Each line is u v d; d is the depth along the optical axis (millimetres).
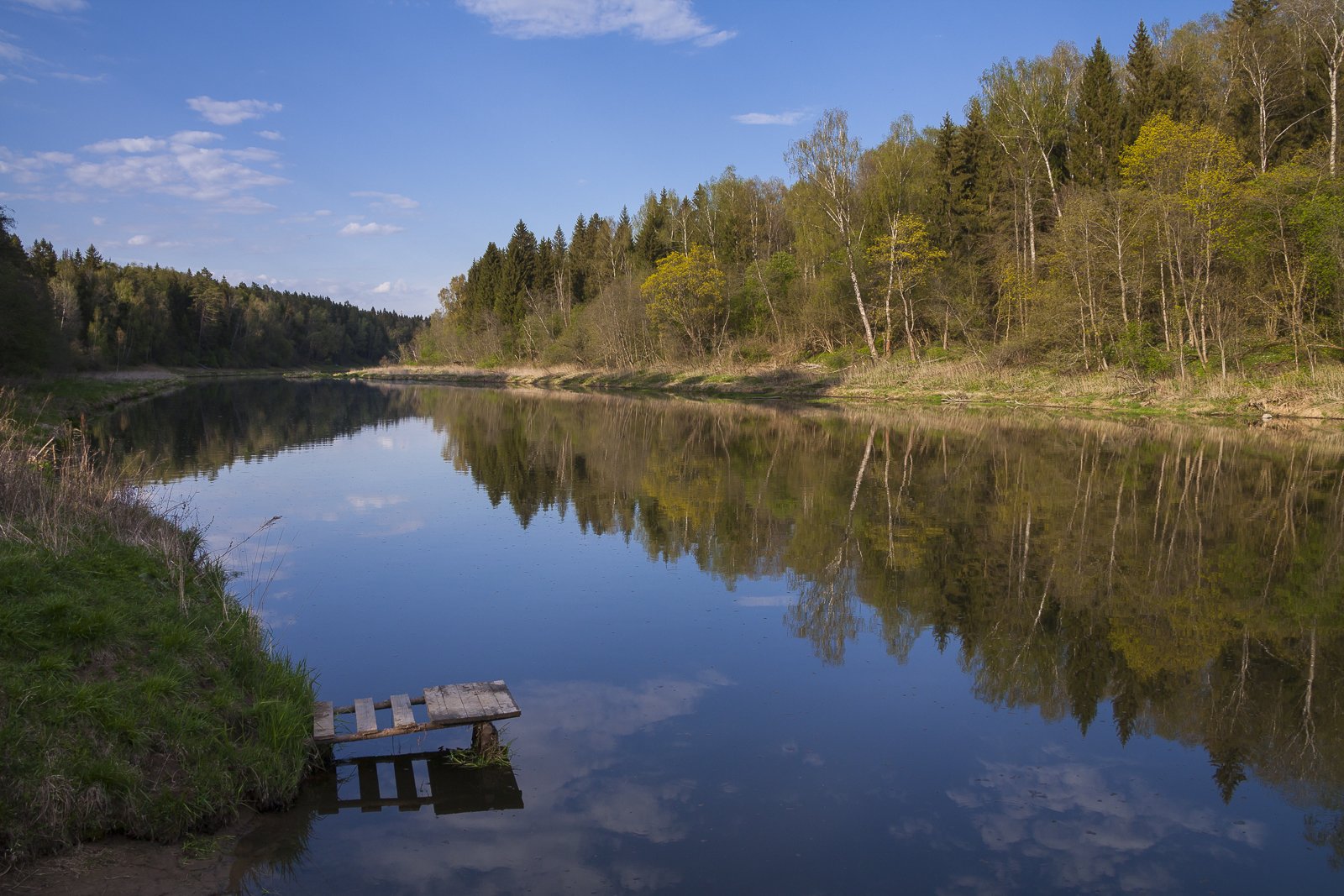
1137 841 4898
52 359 36094
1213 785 5555
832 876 4496
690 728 6293
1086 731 6312
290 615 8805
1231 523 13008
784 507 14531
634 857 4637
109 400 36500
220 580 8852
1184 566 10672
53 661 4977
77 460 12281
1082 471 17922
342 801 5230
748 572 10508
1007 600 9375
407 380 74750
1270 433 23016
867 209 44875
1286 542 11812
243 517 13719
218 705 5398
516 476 18141
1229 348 29219
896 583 10000
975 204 40000
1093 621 8656
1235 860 4723
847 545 11836
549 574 10383
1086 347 32750
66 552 6691
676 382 51094
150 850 4414
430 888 4324
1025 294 34156
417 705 6414
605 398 44562
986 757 5898
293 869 4477
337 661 7527
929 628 8484
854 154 41656
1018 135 37906
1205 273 29578
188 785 4719
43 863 4109
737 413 33312
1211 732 6301
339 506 14719
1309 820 5164
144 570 7234
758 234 59812
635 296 57344
